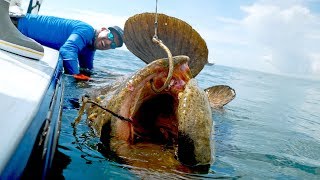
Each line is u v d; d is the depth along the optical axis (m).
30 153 1.27
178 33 3.69
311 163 3.17
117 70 8.37
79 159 2.30
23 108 1.48
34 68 2.35
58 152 2.35
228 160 2.78
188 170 2.23
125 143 2.38
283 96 10.63
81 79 5.30
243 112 5.60
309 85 19.08
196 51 3.79
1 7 2.56
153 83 2.43
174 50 3.85
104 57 12.42
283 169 2.86
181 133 2.19
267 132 4.27
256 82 15.47
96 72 6.51
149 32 3.80
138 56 4.25
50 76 2.27
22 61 2.45
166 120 2.66
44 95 1.81
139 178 2.10
